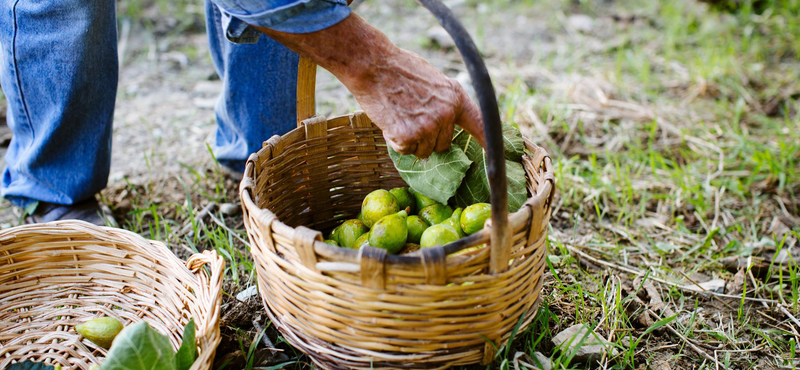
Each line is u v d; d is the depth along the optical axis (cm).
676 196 245
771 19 415
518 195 164
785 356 170
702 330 176
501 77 346
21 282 176
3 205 237
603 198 245
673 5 438
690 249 216
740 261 207
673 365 166
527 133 288
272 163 167
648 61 368
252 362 158
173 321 163
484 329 141
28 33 182
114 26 193
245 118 215
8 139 284
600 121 304
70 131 199
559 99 322
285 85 210
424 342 138
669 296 189
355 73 132
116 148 279
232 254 196
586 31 413
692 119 306
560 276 195
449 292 130
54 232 172
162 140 287
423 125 136
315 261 130
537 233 139
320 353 145
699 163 270
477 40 394
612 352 166
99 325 155
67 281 178
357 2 440
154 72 357
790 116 309
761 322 183
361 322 135
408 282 127
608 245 215
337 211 201
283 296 145
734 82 336
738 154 274
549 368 157
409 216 171
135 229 221
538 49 382
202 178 253
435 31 398
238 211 233
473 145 177
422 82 135
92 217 217
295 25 125
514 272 137
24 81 190
